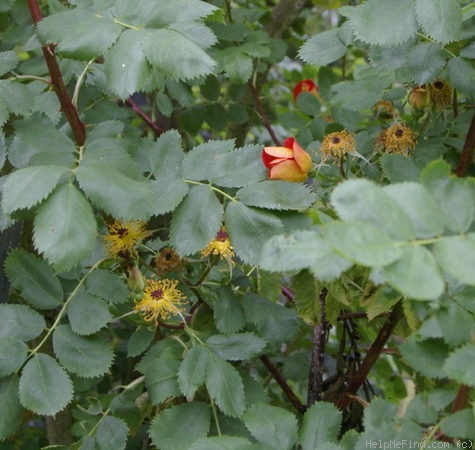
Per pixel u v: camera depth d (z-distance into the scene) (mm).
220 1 710
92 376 450
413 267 317
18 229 529
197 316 514
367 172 527
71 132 551
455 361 351
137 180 443
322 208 483
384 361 635
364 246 314
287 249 333
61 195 406
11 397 444
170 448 443
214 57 637
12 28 617
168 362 467
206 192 454
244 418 421
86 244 400
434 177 350
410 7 444
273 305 501
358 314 539
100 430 493
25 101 472
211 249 476
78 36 422
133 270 477
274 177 462
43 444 628
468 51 513
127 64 415
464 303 373
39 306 468
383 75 597
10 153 485
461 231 342
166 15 437
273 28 791
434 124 585
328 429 419
